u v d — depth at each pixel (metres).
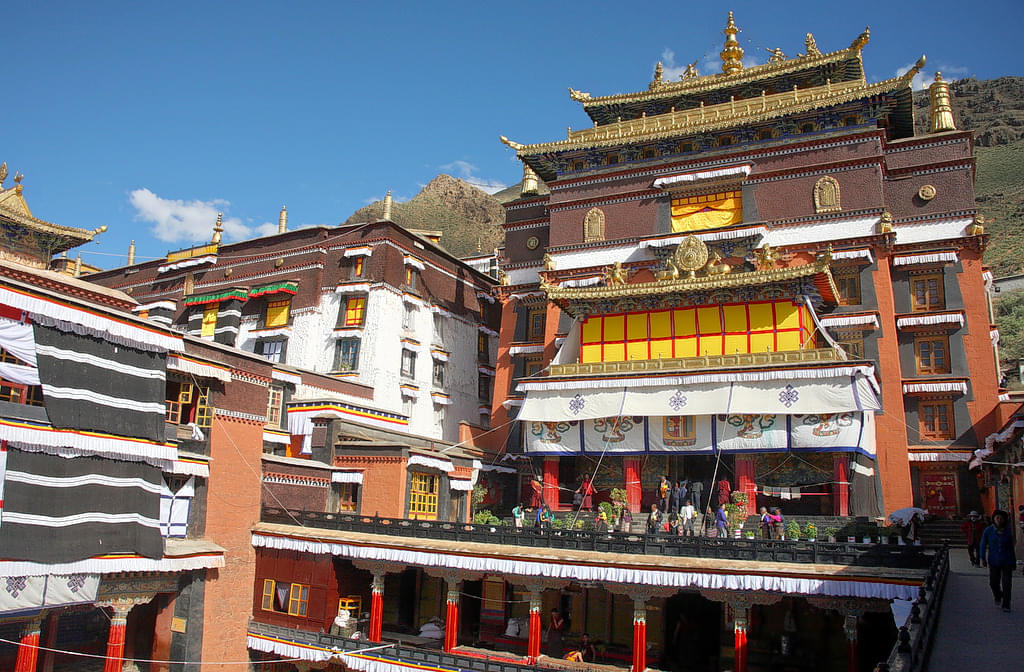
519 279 52.50
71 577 24.92
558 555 26.95
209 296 53.94
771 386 33.34
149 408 27.03
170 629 28.94
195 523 29.56
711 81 49.28
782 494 35.59
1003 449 33.84
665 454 35.03
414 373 51.44
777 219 42.38
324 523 32.38
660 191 46.03
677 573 25.14
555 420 37.19
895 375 38.22
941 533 34.91
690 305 37.47
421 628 33.69
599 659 29.75
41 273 29.89
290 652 29.89
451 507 39.44
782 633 29.72
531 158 50.12
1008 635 15.25
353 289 49.75
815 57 45.31
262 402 33.09
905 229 41.81
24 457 23.44
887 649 28.20
